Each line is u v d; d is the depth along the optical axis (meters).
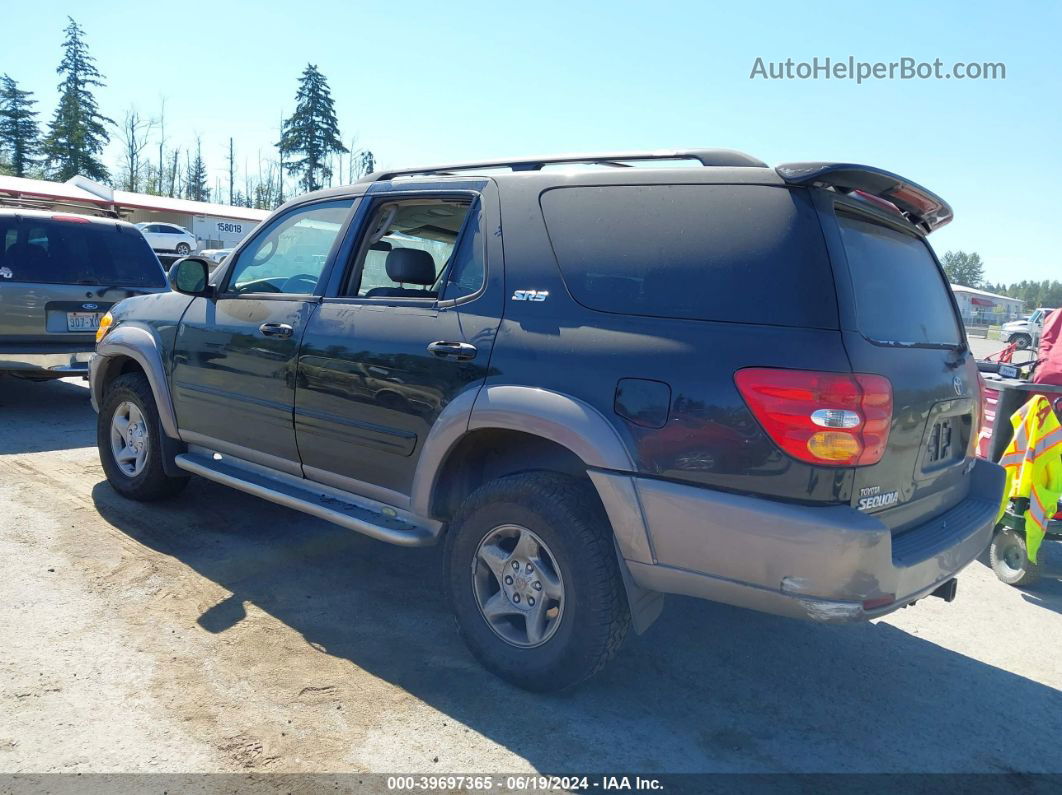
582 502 2.92
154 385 4.54
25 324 6.84
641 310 2.84
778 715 3.10
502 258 3.22
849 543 2.45
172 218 42.31
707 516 2.61
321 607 3.74
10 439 6.35
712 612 4.03
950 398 3.11
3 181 26.50
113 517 4.69
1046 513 4.50
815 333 2.53
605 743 2.81
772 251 2.64
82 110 66.56
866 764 2.81
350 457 3.60
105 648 3.21
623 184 3.01
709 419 2.62
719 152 2.88
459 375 3.17
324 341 3.66
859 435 2.50
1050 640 3.96
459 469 3.37
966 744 2.98
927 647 3.81
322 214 4.05
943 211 3.43
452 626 3.63
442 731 2.81
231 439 4.18
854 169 2.64
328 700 2.96
